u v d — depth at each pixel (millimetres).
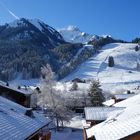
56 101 65188
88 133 22641
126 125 18375
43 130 31250
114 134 17344
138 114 20719
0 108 22453
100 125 23844
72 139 53406
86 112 36219
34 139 24078
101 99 90875
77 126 69375
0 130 15867
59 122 70625
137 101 38094
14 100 42156
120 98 65062
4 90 42438
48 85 66312
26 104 42344
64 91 96812
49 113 65188
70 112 68562
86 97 95688
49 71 67625
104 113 35406
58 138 54156
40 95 68375
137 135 15711
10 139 15203
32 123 23266
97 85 92125
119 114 25406
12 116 21562
